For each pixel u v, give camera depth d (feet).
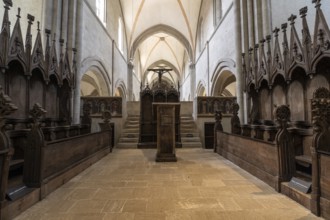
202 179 13.19
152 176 13.93
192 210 8.65
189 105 42.37
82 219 7.87
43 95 17.81
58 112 20.22
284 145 10.96
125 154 23.49
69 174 13.02
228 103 33.01
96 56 34.60
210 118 32.35
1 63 12.56
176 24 62.03
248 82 21.58
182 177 13.66
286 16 20.42
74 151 14.24
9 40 13.23
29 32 15.20
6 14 12.96
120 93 56.80
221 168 16.28
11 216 7.76
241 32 26.84
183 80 90.38
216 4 40.96
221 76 40.04
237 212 8.46
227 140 20.29
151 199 9.85
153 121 30.96
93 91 56.90
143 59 90.22
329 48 12.28
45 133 15.97
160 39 83.20
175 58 91.15
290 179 10.82
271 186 11.58
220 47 37.65
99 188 11.46
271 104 19.15
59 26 23.84
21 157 12.75
